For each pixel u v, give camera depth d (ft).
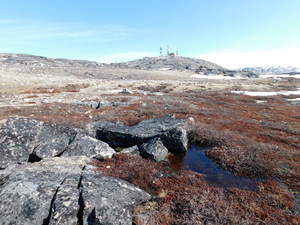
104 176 28.94
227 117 76.23
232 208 24.84
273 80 308.19
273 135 54.70
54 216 19.49
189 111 80.69
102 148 40.14
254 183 32.14
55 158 34.63
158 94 145.48
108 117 66.85
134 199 24.89
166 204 25.35
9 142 36.81
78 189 23.95
